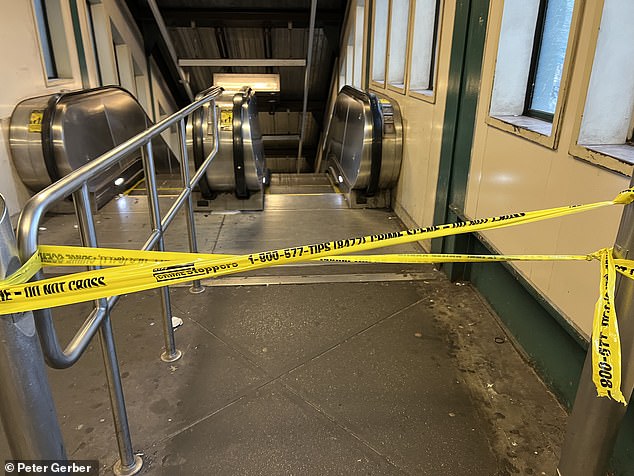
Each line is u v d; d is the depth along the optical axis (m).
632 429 1.42
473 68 2.41
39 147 3.55
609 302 0.91
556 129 1.69
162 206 4.15
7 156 3.55
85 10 5.11
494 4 2.16
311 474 1.50
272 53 7.33
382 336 2.23
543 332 1.93
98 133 4.21
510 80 2.20
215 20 6.51
